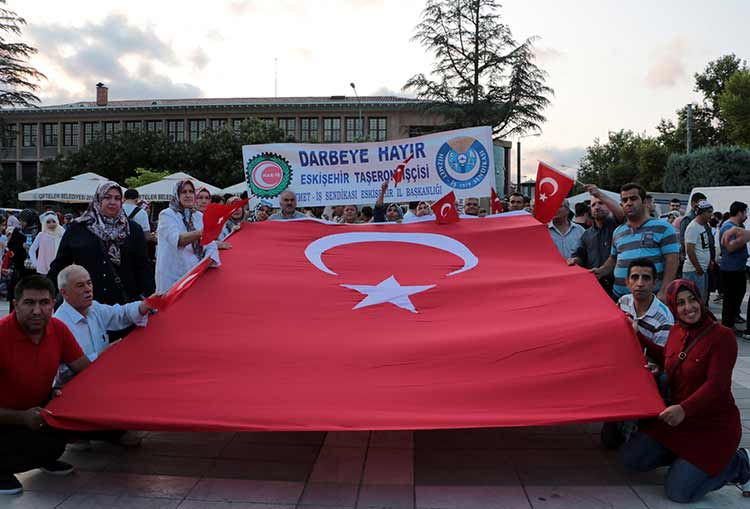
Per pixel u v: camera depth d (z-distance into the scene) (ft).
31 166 192.85
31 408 12.56
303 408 12.57
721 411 12.20
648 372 13.25
